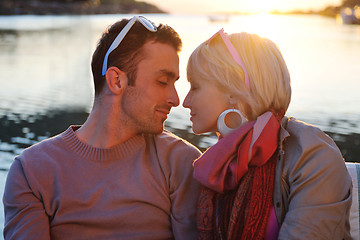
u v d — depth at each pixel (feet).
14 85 38.17
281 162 4.33
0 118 25.07
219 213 4.44
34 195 4.77
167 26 5.11
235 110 4.55
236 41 4.64
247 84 4.53
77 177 4.86
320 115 24.72
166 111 5.05
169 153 5.23
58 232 4.77
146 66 4.87
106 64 4.91
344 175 4.21
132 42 4.86
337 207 4.06
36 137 20.89
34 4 435.12
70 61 59.52
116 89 4.89
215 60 4.66
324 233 4.01
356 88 35.09
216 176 4.43
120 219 4.83
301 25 245.04
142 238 4.86
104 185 4.87
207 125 4.84
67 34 121.19
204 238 4.53
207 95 4.77
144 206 4.91
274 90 4.51
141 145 5.17
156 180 5.03
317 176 4.14
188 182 5.09
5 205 4.76
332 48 83.05
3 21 232.53
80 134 5.11
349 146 18.28
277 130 4.39
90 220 4.77
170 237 5.01
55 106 28.78
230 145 4.38
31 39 101.91
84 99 31.42
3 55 66.95
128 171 4.98
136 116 4.97
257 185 4.28
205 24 234.99
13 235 4.59
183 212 4.95
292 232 4.02
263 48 4.56
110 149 4.99
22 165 4.82
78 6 488.02
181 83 28.84
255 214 4.23
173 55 5.01
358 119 23.58
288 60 60.80
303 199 4.10
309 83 38.40
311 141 4.31
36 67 52.54
